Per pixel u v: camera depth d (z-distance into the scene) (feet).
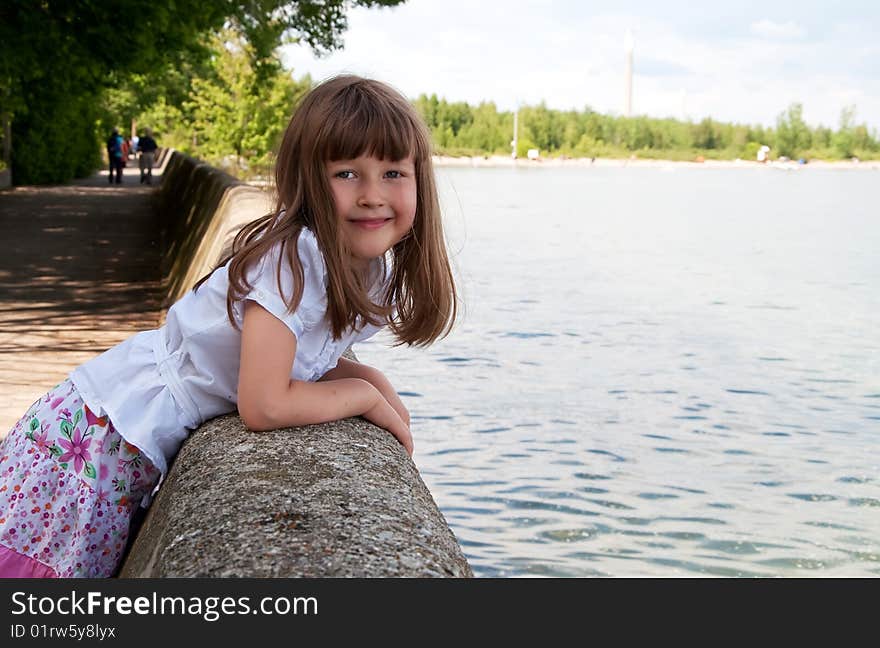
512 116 485.56
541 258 83.15
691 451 29.50
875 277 75.51
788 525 23.79
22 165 108.68
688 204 176.96
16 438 8.39
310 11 63.16
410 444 8.69
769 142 517.55
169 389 8.20
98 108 133.18
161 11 53.36
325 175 7.75
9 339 26.45
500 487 25.50
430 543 6.04
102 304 32.60
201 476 7.00
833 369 41.65
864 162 515.50
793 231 120.16
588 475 26.76
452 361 39.78
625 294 63.26
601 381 37.91
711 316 55.42
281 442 7.50
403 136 7.81
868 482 27.09
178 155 83.71
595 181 279.49
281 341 7.59
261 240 7.63
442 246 8.64
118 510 8.27
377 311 8.13
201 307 8.09
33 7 51.29
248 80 144.15
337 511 6.25
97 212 70.23
